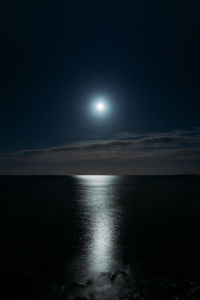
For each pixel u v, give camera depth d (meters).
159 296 10.38
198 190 87.31
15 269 13.91
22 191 84.12
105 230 23.95
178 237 21.11
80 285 11.51
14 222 28.16
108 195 68.12
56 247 18.33
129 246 18.56
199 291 10.84
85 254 16.66
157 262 14.96
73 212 36.19
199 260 15.25
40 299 10.21
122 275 12.81
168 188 103.25
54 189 97.19
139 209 39.06
